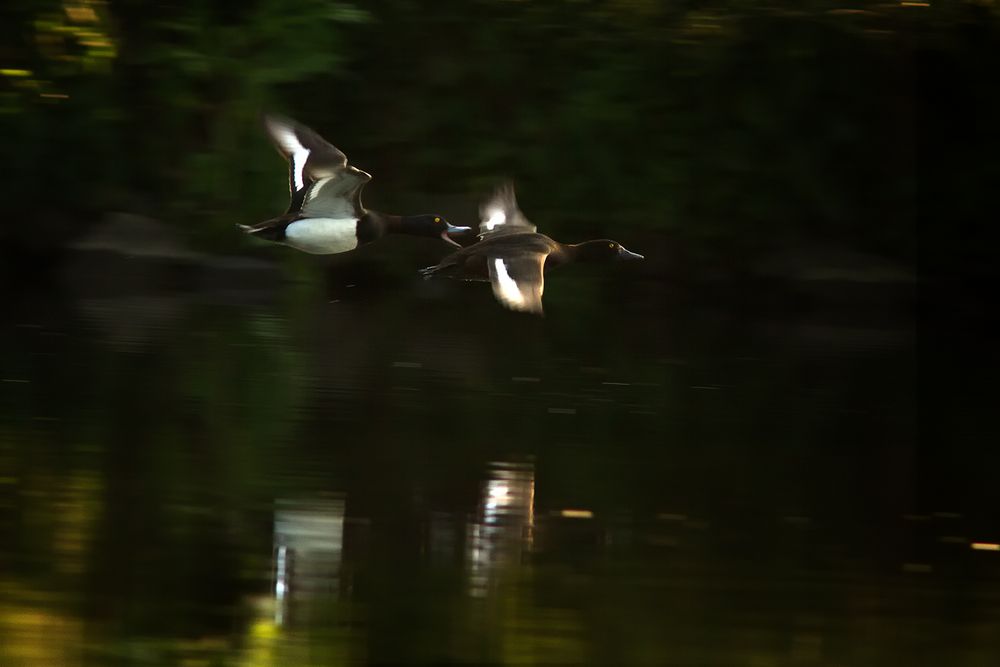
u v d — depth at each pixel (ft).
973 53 73.46
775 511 31.68
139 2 73.61
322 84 74.79
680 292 74.49
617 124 73.97
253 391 43.42
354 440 37.14
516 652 22.71
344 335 57.41
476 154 74.95
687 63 73.15
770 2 70.28
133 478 32.35
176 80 73.56
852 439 40.01
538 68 74.64
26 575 25.50
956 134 74.79
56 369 45.65
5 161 73.87
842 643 23.70
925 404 46.52
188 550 27.32
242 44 72.28
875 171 75.56
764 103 74.28
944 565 27.99
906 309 73.36
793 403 45.78
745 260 74.84
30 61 68.33
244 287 71.05
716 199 74.54
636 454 36.99
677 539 29.25
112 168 75.25
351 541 28.35
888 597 26.03
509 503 31.50
